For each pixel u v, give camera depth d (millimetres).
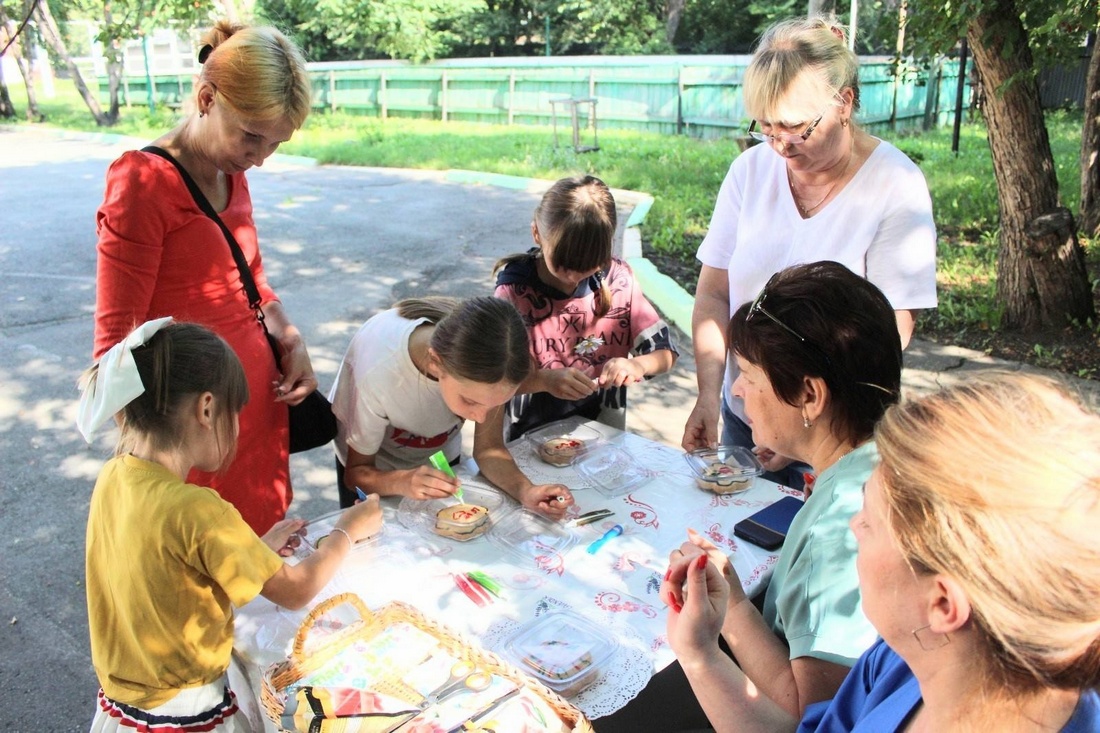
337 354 5660
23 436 4559
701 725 2006
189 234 2186
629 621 1773
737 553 2018
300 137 16359
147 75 22609
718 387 2650
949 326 5805
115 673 1746
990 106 5461
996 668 806
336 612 1813
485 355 1973
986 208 8789
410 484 2229
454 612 1803
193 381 1710
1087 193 7367
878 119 16859
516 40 27312
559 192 2520
